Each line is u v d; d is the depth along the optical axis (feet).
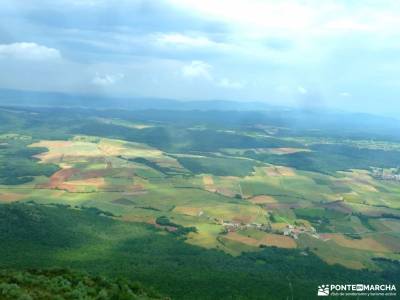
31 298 168.25
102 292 196.75
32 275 209.67
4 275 200.13
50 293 184.14
